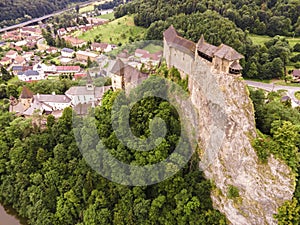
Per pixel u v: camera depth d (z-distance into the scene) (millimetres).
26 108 135125
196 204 74812
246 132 70875
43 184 93688
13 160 100938
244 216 71438
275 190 68000
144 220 77562
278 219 67812
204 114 77438
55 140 101750
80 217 85938
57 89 149125
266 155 68875
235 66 71062
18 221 95312
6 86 160125
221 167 74812
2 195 101438
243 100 71562
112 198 82125
